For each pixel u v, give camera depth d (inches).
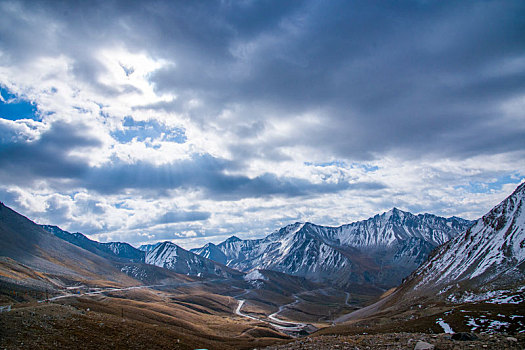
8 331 1774.1
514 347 1075.9
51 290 7057.1
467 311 4387.3
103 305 6107.3
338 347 1413.6
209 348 2861.7
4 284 5600.4
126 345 2137.1
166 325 5944.9
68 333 2016.5
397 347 1273.4
